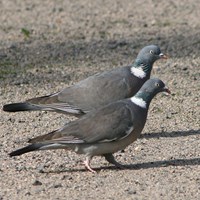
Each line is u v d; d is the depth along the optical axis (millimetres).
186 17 24859
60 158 13766
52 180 12531
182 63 20219
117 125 12719
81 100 14562
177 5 26266
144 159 13641
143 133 15180
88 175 12789
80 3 26656
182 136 14945
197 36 22734
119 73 14922
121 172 12938
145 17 24828
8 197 11812
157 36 22766
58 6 26172
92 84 14711
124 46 21734
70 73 19250
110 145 12773
